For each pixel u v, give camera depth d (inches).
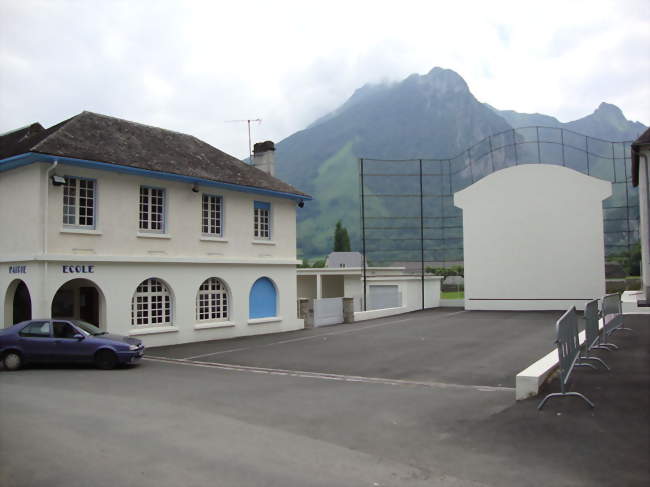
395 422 346.9
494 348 732.0
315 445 297.9
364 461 270.5
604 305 581.0
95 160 700.7
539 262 1419.8
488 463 264.2
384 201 7042.3
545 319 1166.3
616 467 251.6
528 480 241.3
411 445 296.5
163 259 793.6
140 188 785.6
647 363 476.1
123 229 753.0
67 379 522.6
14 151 709.9
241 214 934.4
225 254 899.4
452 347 752.3
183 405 400.8
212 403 409.1
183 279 829.8
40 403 403.9
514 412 344.8
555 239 1411.2
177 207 826.8
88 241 712.4
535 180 1433.3
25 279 677.3
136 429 329.1
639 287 1815.9
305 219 7465.6
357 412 376.5
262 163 1133.7
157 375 553.3
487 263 1465.3
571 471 249.1
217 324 879.1
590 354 524.1
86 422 345.4
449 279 2479.1
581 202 1396.4
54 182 663.8
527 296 1424.7
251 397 433.4
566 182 1409.9
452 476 248.7
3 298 709.3
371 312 1285.7
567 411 338.3
